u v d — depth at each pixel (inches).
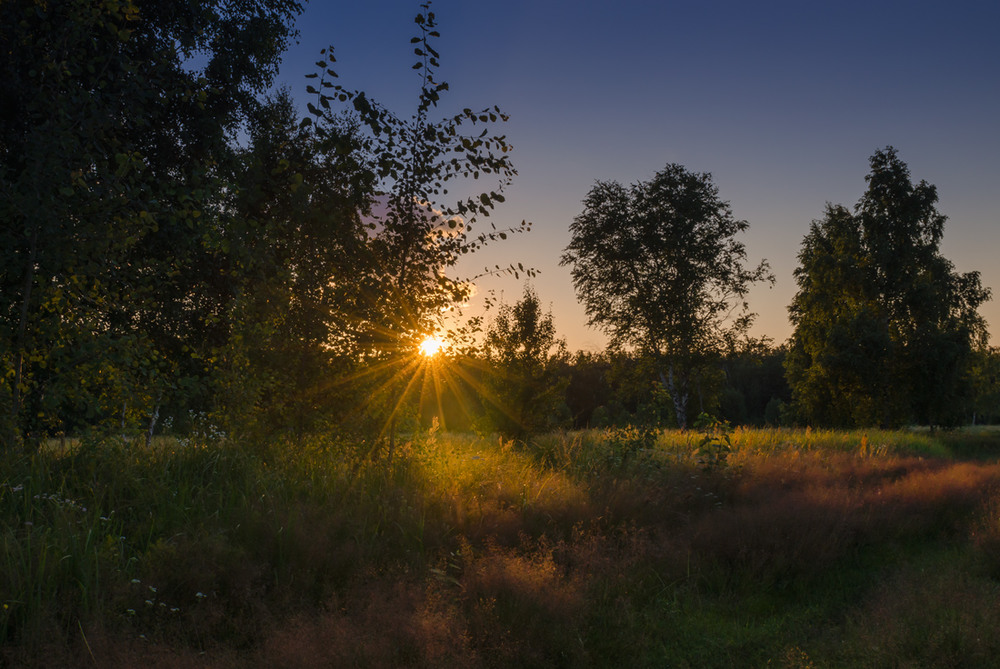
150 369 268.8
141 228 269.0
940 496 333.7
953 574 209.5
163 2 447.5
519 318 580.4
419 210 292.5
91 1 269.4
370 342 290.0
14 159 363.3
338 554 176.9
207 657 122.4
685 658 157.1
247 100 542.3
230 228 272.1
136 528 181.5
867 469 441.4
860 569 236.8
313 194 272.7
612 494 276.2
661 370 1194.6
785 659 153.8
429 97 273.0
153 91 287.0
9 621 130.3
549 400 565.0
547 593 165.2
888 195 1224.8
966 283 1229.7
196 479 223.8
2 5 310.0
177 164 486.9
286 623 138.2
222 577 157.6
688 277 1134.4
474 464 319.9
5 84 339.9
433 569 175.9
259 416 280.4
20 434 233.3
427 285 299.9
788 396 2866.6
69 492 191.0
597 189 1240.8
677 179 1193.4
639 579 199.5
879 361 1167.0
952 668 139.7
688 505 299.7
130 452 232.2
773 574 218.8
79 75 278.8
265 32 539.2
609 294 1200.8
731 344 1147.9
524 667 140.9
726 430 410.0
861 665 145.9
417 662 129.1
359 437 288.8
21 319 235.5
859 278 1191.6
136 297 283.4
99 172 253.0
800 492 325.7
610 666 149.6
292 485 232.2
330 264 286.7
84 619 131.3
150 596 143.7
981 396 1460.4
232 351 289.3
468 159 282.0
